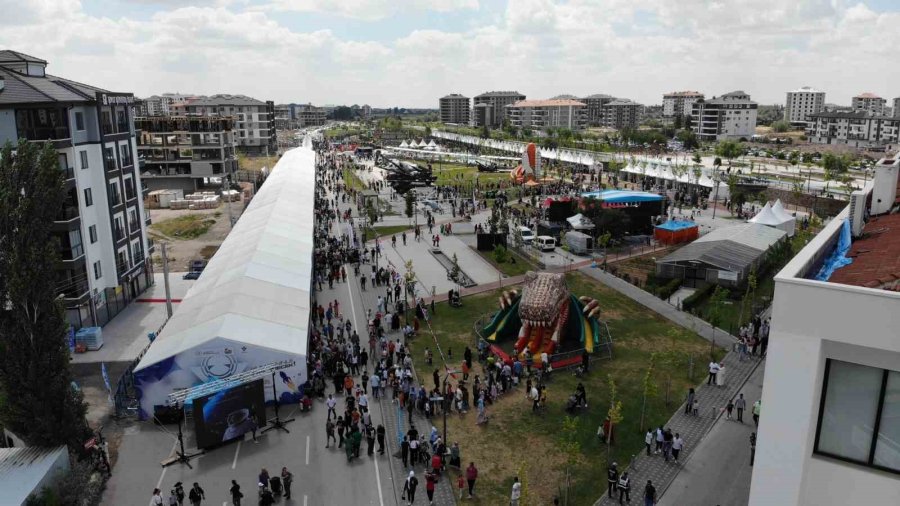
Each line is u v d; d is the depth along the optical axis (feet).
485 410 128.26
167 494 102.12
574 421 104.06
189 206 363.15
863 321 45.60
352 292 208.44
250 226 226.58
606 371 145.89
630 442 116.47
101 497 101.24
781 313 48.52
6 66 177.88
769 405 50.24
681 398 133.08
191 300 157.89
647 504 95.71
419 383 139.44
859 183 402.52
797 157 520.83
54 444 103.50
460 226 313.53
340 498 101.24
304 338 137.39
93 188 177.06
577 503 99.25
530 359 147.23
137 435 120.26
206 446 114.42
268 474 103.86
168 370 124.16
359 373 144.46
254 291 152.76
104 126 181.16
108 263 183.73
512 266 239.30
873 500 48.62
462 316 183.93
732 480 104.06
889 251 66.90
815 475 50.67
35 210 100.99
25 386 101.30
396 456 113.29
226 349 125.59
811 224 274.98
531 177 415.64
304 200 287.48
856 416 48.62
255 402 118.73
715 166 479.82
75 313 165.07
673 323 176.55
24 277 98.89
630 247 265.34
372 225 310.45
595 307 157.99
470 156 633.20
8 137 156.66
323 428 123.24
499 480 105.60
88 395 136.67
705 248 215.31
